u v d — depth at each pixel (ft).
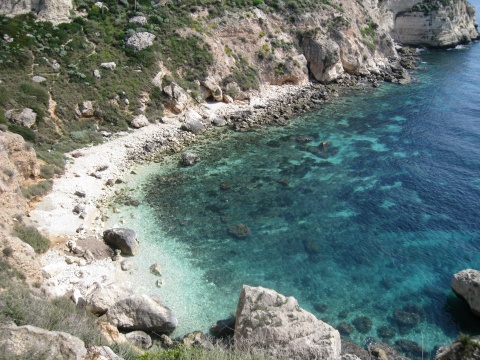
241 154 157.07
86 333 59.47
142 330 82.99
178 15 208.74
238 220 120.78
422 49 312.29
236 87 199.31
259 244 111.55
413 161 154.10
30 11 184.34
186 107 183.21
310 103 204.74
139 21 196.75
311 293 96.53
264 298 82.58
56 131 152.25
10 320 53.57
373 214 124.77
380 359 79.10
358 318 90.07
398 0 310.04
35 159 123.03
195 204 127.03
